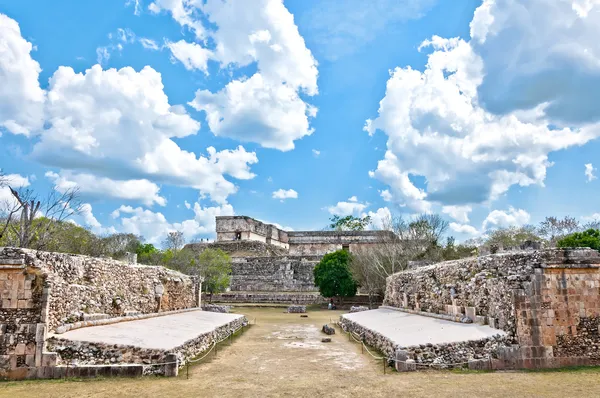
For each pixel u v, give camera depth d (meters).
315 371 13.74
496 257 15.76
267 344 20.20
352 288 44.66
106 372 12.56
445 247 44.28
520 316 13.70
